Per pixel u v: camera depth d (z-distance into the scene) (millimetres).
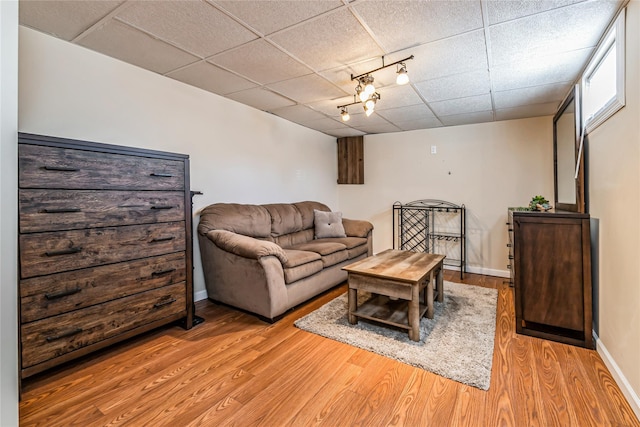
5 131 627
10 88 632
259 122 3758
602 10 1683
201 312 2805
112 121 2389
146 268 2158
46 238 1683
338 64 2432
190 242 2467
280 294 2604
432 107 3484
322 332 2371
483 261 4203
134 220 2082
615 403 1553
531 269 2279
